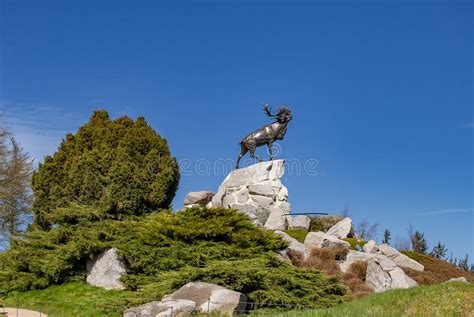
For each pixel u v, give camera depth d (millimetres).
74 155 34438
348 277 31844
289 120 42031
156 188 33219
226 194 41156
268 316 20406
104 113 36500
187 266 25406
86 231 29281
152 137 34812
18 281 28391
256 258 26328
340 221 40938
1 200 46781
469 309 21547
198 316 21188
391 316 19500
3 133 45906
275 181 40938
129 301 24016
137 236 28422
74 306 25281
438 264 38812
